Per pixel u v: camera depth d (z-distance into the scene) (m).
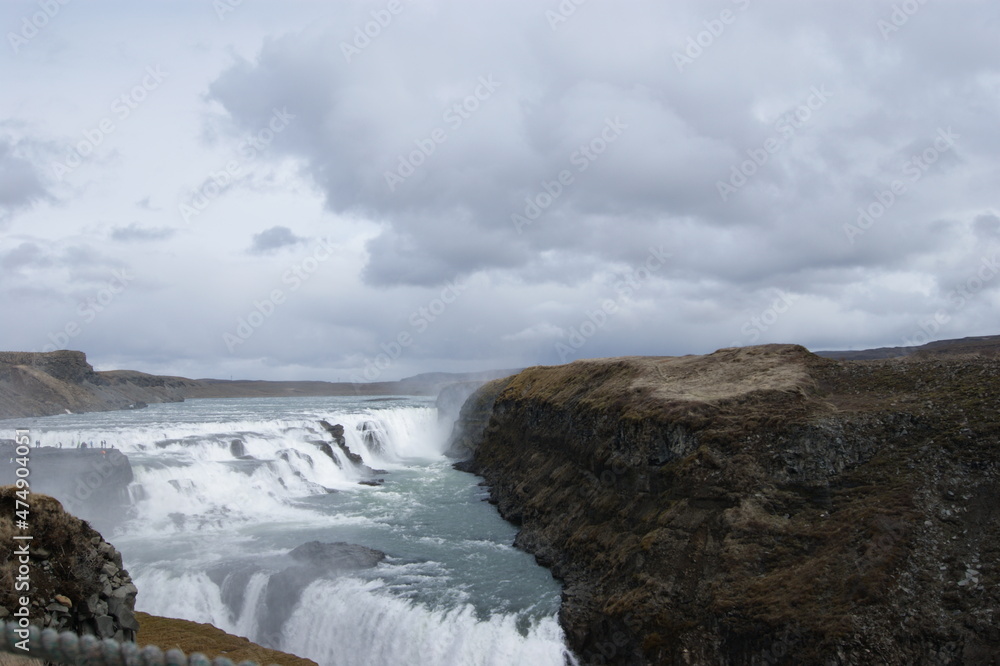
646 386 39.16
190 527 40.22
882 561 22.97
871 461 27.28
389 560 35.12
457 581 32.16
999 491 23.73
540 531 38.03
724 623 23.92
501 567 34.25
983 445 25.30
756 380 35.47
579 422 43.03
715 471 29.36
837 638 21.27
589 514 35.16
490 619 28.05
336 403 157.25
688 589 25.78
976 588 21.31
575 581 30.94
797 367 36.09
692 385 37.62
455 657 26.83
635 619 25.59
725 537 26.86
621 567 28.98
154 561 33.78
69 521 15.70
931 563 22.52
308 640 29.78
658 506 30.53
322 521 43.09
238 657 23.91
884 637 21.00
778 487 27.94
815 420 29.30
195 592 30.98
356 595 30.36
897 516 24.30
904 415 28.19
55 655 6.59
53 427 71.69
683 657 23.91
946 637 20.52
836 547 24.45
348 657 28.84
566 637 26.78
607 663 25.47
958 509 23.91
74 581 15.21
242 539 38.25
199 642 25.27
